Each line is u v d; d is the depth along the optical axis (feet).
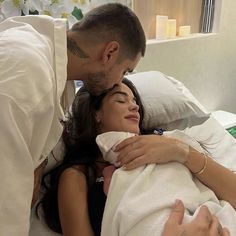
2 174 2.39
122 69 3.74
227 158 5.24
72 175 3.74
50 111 2.75
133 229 3.06
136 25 3.62
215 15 8.30
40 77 2.70
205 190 3.58
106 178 3.71
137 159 3.53
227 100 9.46
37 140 2.76
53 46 3.28
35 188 3.50
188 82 8.16
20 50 2.77
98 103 4.23
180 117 5.65
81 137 4.25
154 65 7.22
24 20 3.54
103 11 3.54
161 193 3.28
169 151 3.61
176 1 7.53
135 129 4.19
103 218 3.26
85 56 3.51
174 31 7.52
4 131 2.41
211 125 5.93
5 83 2.51
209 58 8.43
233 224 3.17
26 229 2.53
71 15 5.78
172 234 2.84
